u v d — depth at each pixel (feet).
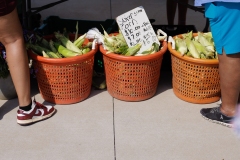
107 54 9.01
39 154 7.84
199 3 7.70
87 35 9.65
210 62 8.68
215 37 7.79
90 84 9.81
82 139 8.30
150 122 8.90
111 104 9.62
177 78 9.61
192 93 9.49
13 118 9.03
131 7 17.99
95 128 8.68
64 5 18.07
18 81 8.22
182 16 13.10
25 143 8.16
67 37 10.25
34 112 8.67
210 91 9.43
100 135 8.43
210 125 8.82
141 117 9.09
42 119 8.90
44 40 9.69
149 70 9.19
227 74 7.97
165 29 12.10
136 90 9.48
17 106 9.52
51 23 12.58
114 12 17.28
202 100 9.58
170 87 10.57
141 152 7.91
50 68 8.85
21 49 7.98
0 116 9.09
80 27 12.54
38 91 10.28
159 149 8.00
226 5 7.30
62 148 8.02
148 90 9.64
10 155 7.80
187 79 9.30
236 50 7.54
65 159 7.70
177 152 7.92
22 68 8.12
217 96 9.69
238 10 7.29
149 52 9.21
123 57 8.77
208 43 9.45
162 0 19.07
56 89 9.27
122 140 8.27
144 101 9.78
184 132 8.55
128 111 9.33
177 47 9.53
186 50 9.12
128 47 9.40
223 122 8.70
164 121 8.95
